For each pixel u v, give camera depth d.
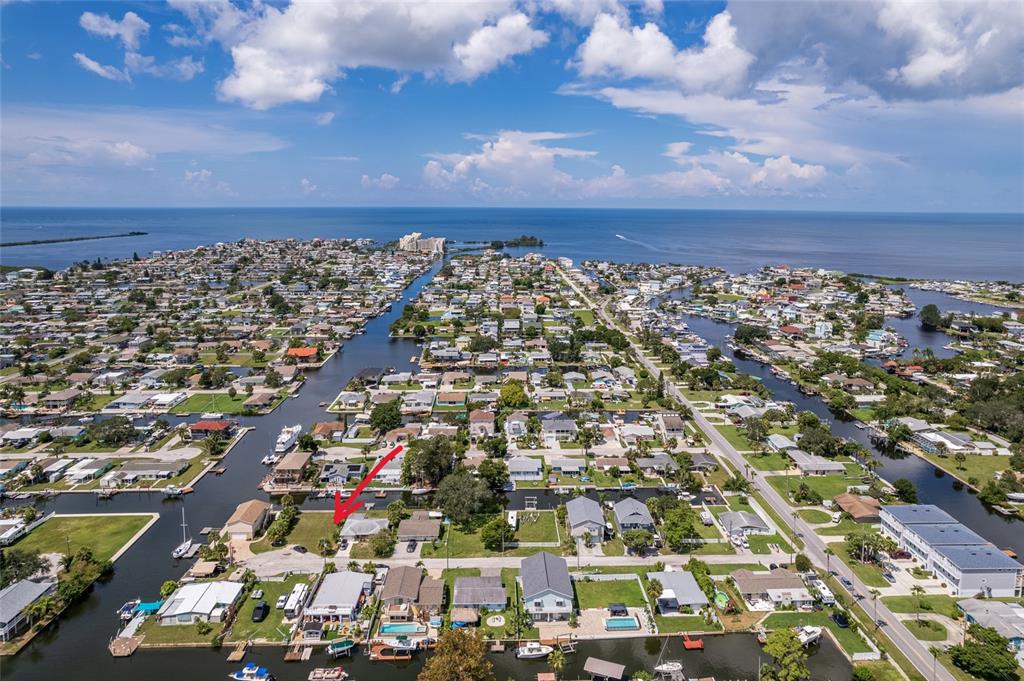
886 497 131.75
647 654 86.88
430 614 93.44
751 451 156.75
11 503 128.50
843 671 82.88
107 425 159.38
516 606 95.50
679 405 187.12
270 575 103.12
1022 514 125.12
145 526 119.50
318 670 82.81
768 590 96.44
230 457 153.25
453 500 120.25
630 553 110.75
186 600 93.81
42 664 84.25
